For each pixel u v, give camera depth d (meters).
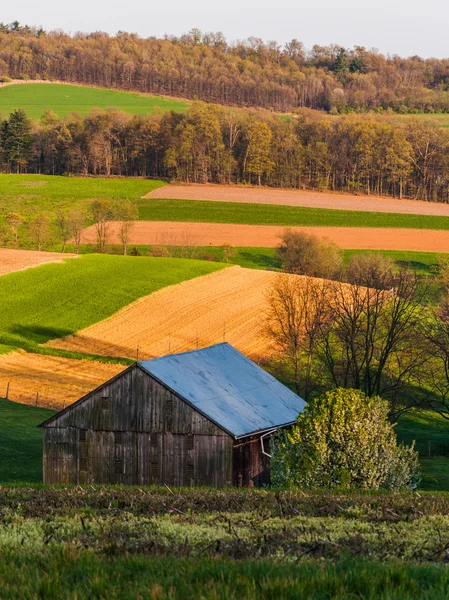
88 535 32.78
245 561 25.19
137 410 82.75
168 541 30.44
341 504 46.25
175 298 193.75
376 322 134.62
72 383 136.88
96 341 163.88
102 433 84.12
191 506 44.00
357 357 139.12
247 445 81.38
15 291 187.12
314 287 147.62
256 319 181.62
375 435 64.88
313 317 142.12
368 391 129.25
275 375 151.50
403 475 65.94
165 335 169.38
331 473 63.69
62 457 85.44
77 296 188.75
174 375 83.94
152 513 41.53
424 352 131.62
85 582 22.33
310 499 48.28
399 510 44.56
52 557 24.97
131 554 27.09
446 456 116.06
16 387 131.88
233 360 95.44
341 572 22.69
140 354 158.12
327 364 132.50
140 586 21.61
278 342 148.25
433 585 22.31
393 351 131.00
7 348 153.50
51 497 49.00
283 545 30.62
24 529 33.78
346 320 137.25
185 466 80.50
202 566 23.59
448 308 137.25
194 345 164.12
